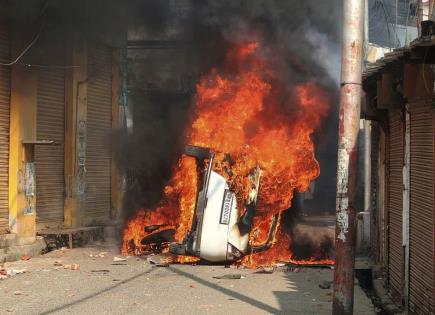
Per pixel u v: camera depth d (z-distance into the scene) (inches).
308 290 324.5
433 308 223.3
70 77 526.3
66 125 526.3
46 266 399.9
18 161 441.4
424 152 241.4
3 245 420.5
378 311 293.7
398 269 292.8
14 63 431.2
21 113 446.0
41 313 264.4
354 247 226.4
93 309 272.7
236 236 402.3
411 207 265.3
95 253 466.0
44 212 498.6
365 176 568.7
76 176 531.2
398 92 272.4
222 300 295.6
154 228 483.5
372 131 440.8
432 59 211.9
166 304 284.5
